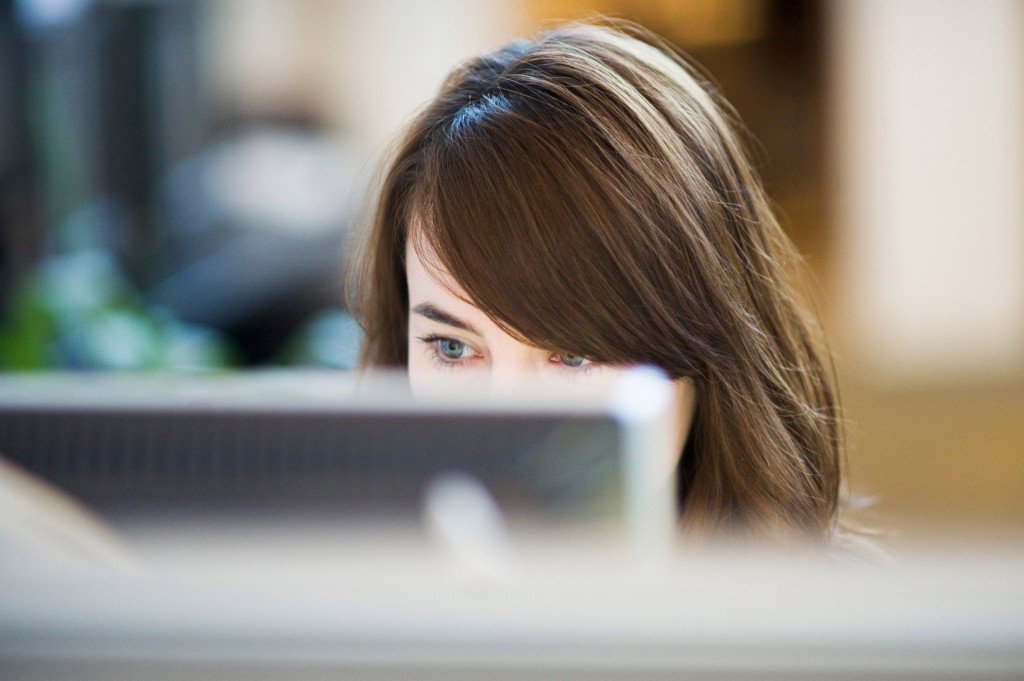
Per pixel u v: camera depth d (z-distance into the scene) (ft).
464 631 1.69
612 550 1.87
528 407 1.90
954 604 1.64
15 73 11.62
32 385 2.19
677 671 1.65
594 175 3.95
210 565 1.90
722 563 1.75
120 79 13.56
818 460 4.77
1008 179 14.99
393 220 4.90
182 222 14.05
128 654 1.74
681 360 4.07
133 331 9.99
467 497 1.89
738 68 15.71
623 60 4.36
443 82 4.88
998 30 14.69
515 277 3.93
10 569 1.89
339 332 11.25
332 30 16.42
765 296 4.71
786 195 15.75
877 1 14.99
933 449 14.37
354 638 1.70
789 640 1.64
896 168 15.33
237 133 15.67
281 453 1.94
